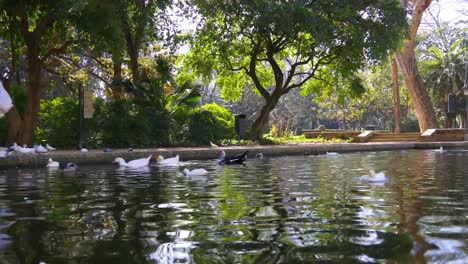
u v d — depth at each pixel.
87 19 14.95
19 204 5.14
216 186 6.82
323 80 24.28
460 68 39.72
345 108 54.12
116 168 10.66
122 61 21.33
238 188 6.56
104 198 5.61
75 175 8.93
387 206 4.83
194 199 5.45
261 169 10.10
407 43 30.94
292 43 21.98
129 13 18.92
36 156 11.36
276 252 2.95
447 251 2.95
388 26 20.61
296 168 10.36
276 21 18.73
